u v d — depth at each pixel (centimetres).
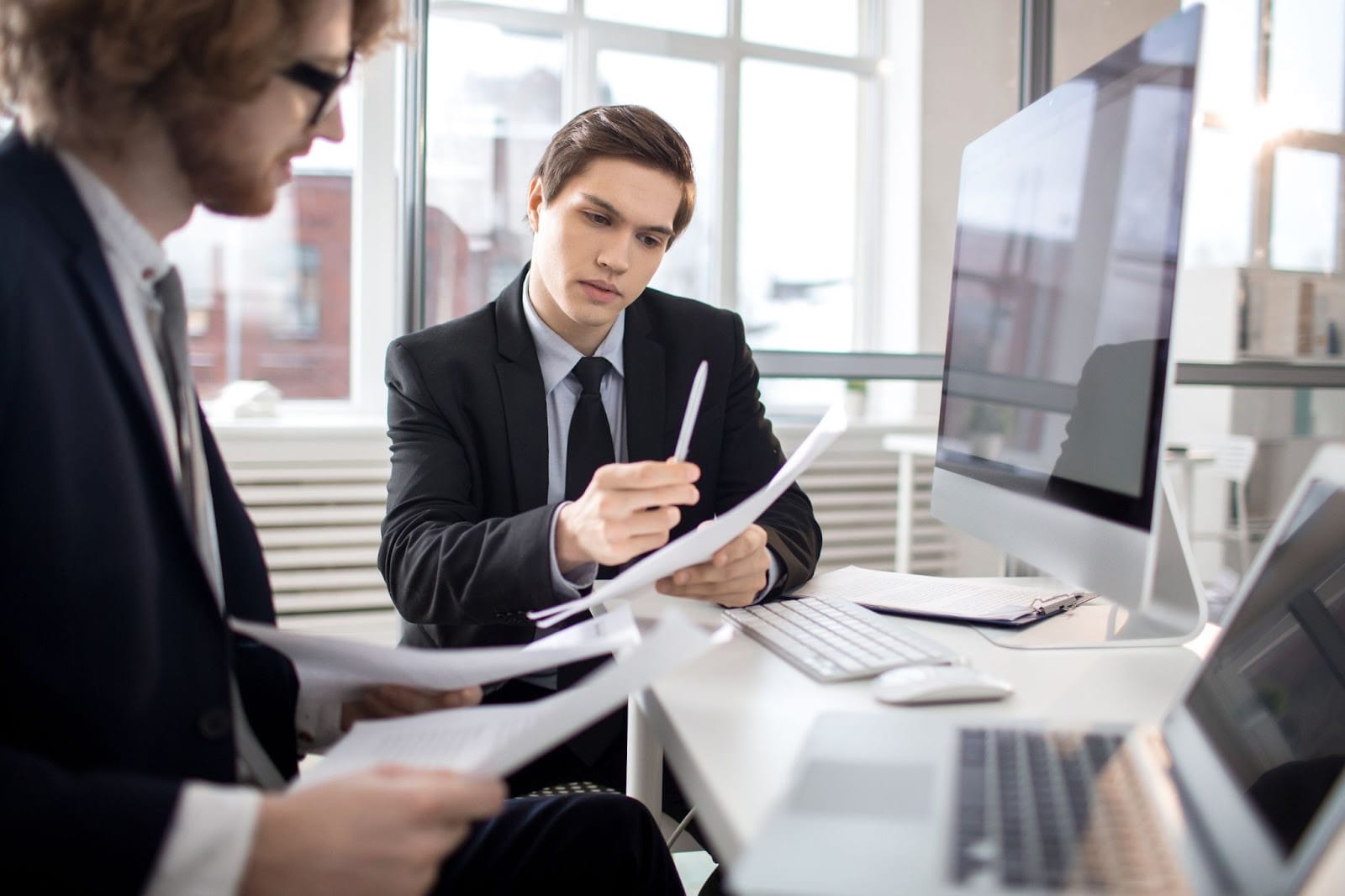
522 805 89
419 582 110
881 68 304
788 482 83
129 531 61
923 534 312
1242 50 316
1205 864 44
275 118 70
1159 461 77
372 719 84
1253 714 56
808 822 49
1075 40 294
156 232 73
